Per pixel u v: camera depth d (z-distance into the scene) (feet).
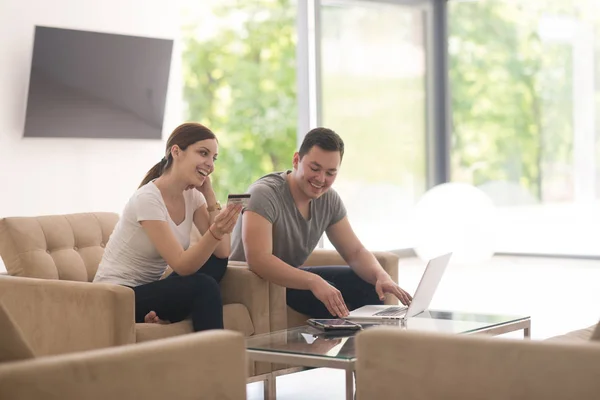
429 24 35.60
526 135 34.60
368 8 33.63
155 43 26.30
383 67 34.19
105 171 25.68
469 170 35.73
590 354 7.48
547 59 34.12
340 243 15.43
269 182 14.75
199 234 15.51
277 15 53.98
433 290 13.99
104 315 12.02
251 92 53.72
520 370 7.73
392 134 34.58
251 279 14.07
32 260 14.06
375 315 13.19
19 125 23.84
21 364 7.31
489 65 35.22
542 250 34.42
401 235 34.88
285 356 10.91
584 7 33.27
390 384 8.36
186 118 52.85
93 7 25.17
